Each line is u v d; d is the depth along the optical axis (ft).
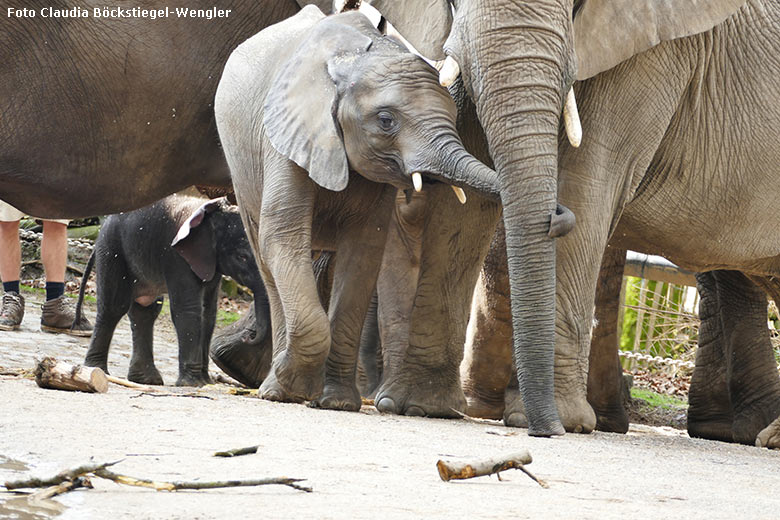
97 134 47.50
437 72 34.27
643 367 87.61
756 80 40.27
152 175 48.91
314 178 34.71
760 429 47.67
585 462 25.17
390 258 43.75
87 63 46.60
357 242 37.09
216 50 47.83
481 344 44.45
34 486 17.49
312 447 23.95
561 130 35.70
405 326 42.80
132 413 28.12
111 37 46.65
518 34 31.37
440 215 37.19
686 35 34.99
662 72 36.65
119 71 46.93
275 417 30.14
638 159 36.91
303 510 16.58
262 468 20.29
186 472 19.35
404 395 37.37
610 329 47.24
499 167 31.37
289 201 35.68
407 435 28.22
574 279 35.35
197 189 58.59
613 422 47.42
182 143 48.62
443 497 18.42
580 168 35.65
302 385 35.37
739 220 41.70
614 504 18.92
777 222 42.37
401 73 34.12
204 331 58.65
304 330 34.65
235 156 39.29
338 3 41.81
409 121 33.58
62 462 19.70
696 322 85.40
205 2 47.32
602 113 35.78
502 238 43.04
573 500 19.02
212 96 48.19
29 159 47.24
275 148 36.01
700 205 40.91
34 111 46.70
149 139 48.08
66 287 92.68
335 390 36.14
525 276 30.76
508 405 36.83
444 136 33.17
